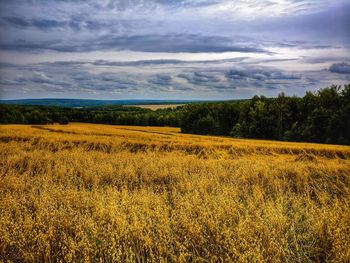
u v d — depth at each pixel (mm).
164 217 4770
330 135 53344
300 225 4949
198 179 8570
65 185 8047
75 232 4359
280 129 62312
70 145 24016
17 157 12656
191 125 76375
